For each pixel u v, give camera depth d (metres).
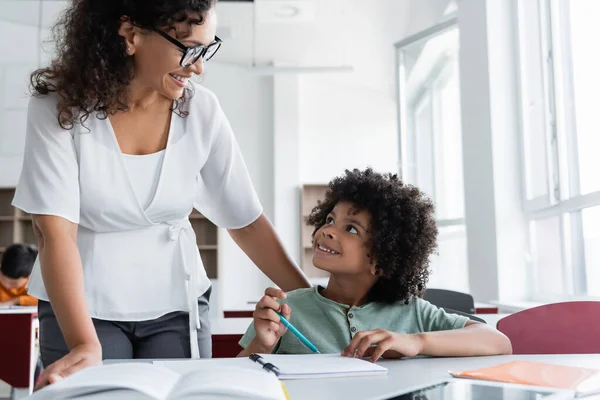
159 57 1.07
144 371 0.71
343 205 1.30
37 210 1.05
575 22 3.07
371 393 0.72
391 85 6.65
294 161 6.64
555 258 3.38
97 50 1.08
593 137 2.89
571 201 3.02
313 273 6.43
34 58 5.87
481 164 3.78
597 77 2.83
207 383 0.65
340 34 5.48
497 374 0.82
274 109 6.67
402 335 0.99
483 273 3.76
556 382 0.77
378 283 1.31
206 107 1.28
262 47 6.04
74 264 1.02
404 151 5.07
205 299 1.38
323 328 1.26
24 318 2.67
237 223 1.43
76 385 0.63
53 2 5.16
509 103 3.73
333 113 6.84
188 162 1.25
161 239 1.27
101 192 1.16
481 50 3.78
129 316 1.23
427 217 1.34
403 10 4.60
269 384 0.68
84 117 1.12
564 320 1.38
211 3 1.07
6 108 5.83
